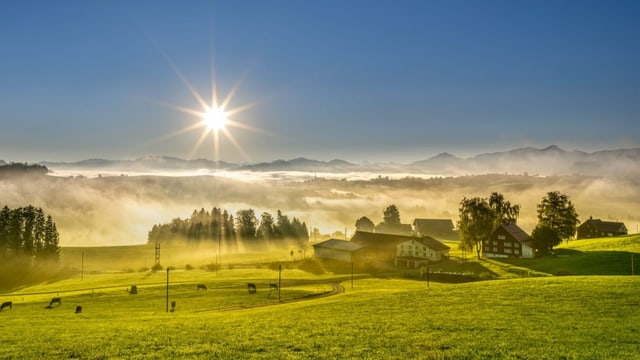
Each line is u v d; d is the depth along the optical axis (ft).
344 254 515.50
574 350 110.63
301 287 343.46
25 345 130.00
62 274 509.76
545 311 154.92
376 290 288.92
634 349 110.93
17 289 430.20
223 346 122.93
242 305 262.67
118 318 199.62
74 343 131.03
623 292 177.17
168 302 272.51
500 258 461.37
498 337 124.26
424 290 214.28
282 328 144.87
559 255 430.61
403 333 131.85
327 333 134.92
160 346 124.57
